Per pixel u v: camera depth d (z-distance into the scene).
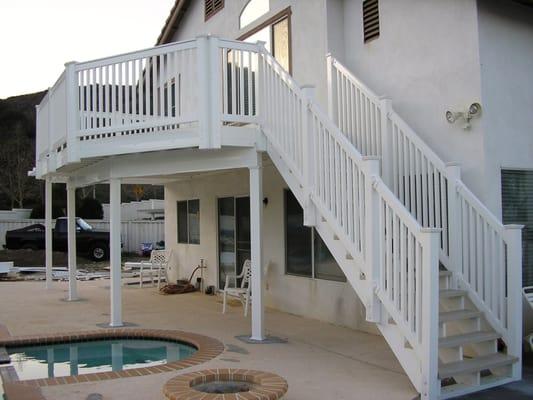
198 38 7.20
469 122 6.73
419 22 7.46
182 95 7.42
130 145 7.74
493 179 6.66
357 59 8.47
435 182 6.46
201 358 6.26
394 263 5.21
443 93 7.09
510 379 5.62
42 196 34.62
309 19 9.02
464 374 5.24
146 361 6.70
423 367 4.88
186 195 13.05
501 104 6.83
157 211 28.39
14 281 15.17
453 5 7.00
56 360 6.77
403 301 5.09
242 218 11.02
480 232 6.06
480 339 5.64
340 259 6.16
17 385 5.19
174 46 7.42
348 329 8.16
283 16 9.64
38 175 11.66
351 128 7.57
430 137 7.24
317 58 8.82
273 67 7.26
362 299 5.75
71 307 10.23
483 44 6.72
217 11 11.77
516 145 6.93
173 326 8.29
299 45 9.24
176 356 6.94
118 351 7.22
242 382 4.63
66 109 8.26
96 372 6.03
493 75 6.78
